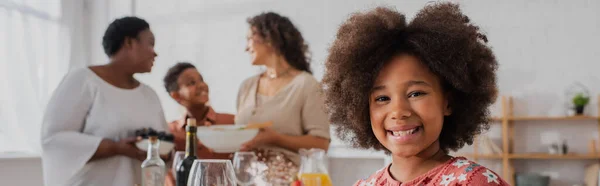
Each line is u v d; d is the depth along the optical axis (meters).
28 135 3.67
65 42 4.21
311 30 4.50
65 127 1.90
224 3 4.68
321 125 2.02
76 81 1.93
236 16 4.64
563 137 4.32
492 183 0.71
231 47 4.62
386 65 0.79
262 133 1.91
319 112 2.02
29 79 3.74
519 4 4.34
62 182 1.88
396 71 0.77
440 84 0.78
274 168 1.47
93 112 1.94
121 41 2.00
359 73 0.81
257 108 2.07
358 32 0.84
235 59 4.61
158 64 4.71
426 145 0.77
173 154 1.95
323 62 0.97
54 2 4.12
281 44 2.09
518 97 4.36
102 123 1.93
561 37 4.27
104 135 1.93
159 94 4.59
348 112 0.88
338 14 4.45
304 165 1.44
